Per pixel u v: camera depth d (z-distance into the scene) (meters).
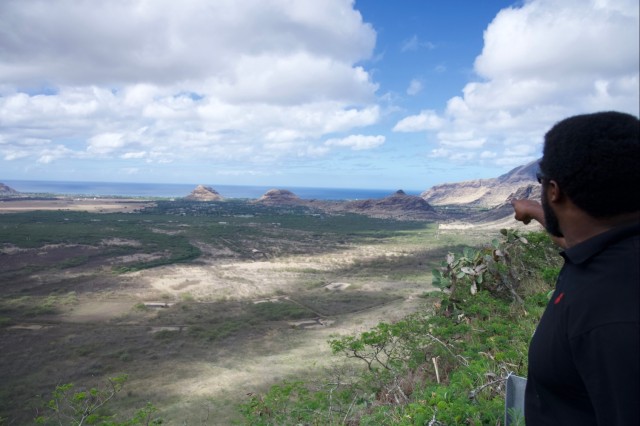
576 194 1.04
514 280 6.22
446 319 5.95
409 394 4.83
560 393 1.07
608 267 0.96
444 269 6.46
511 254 6.75
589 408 1.01
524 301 5.71
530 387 1.21
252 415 6.47
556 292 1.13
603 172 0.98
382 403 4.80
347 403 5.58
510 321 5.30
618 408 0.87
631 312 0.89
